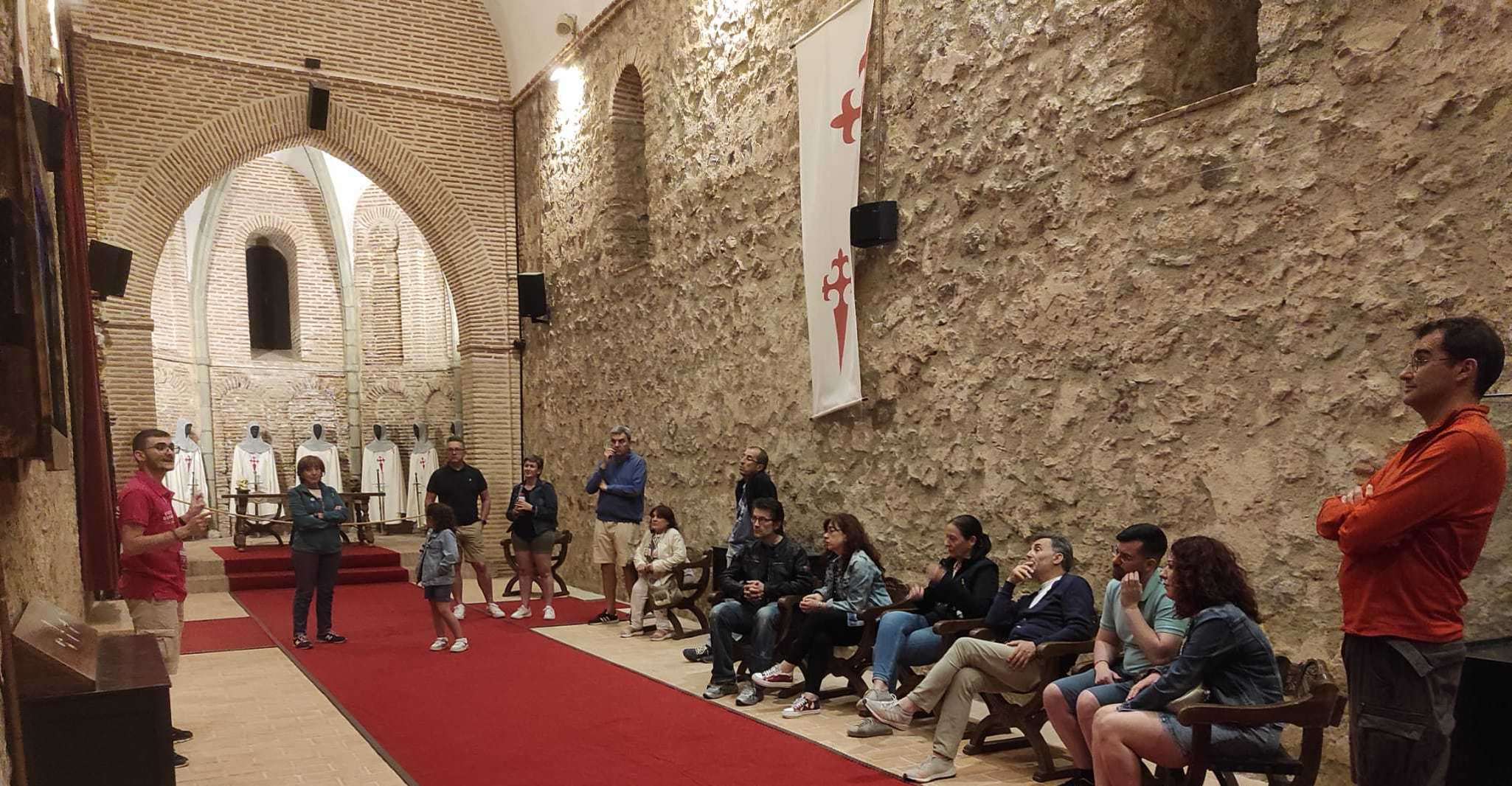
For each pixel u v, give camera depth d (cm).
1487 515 247
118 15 1023
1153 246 455
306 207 1703
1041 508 511
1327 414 388
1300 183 398
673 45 859
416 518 1625
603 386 1013
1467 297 346
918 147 591
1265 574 408
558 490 1124
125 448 1012
